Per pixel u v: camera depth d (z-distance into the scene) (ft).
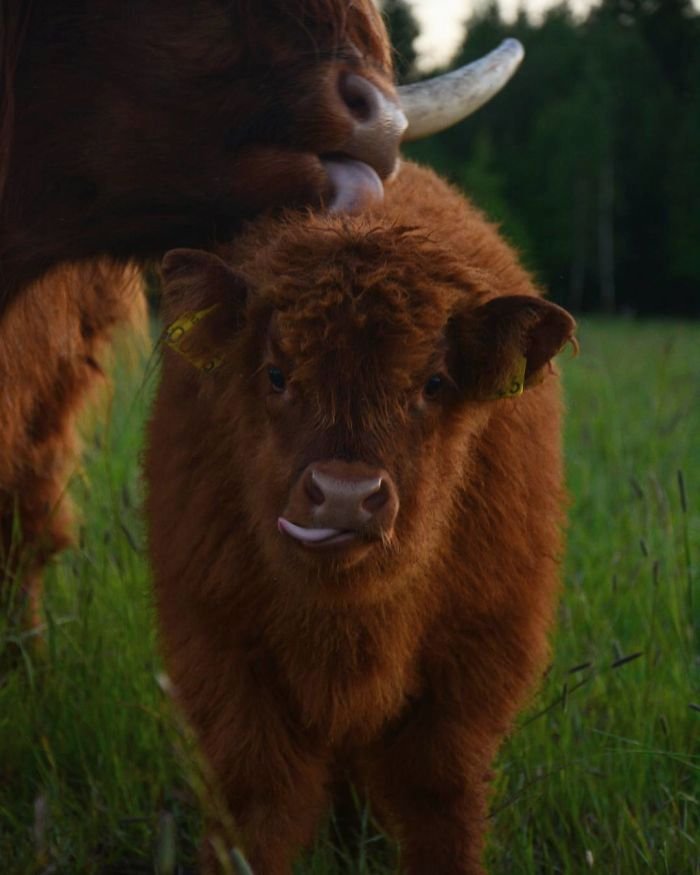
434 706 10.79
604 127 156.56
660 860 10.75
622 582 15.29
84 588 14.75
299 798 10.77
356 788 12.05
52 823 11.61
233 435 10.46
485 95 14.48
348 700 10.52
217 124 11.76
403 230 10.34
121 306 15.66
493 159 164.45
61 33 12.00
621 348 51.19
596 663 13.41
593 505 19.72
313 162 11.64
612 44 177.17
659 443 22.38
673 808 11.46
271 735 10.53
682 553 16.67
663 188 165.07
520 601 10.78
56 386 15.07
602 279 158.30
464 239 11.66
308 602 10.11
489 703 10.80
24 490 15.26
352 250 10.00
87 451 18.22
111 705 13.29
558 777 11.84
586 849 10.64
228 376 10.44
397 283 9.70
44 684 13.58
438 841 10.69
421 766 10.74
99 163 12.14
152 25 11.76
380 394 9.43
